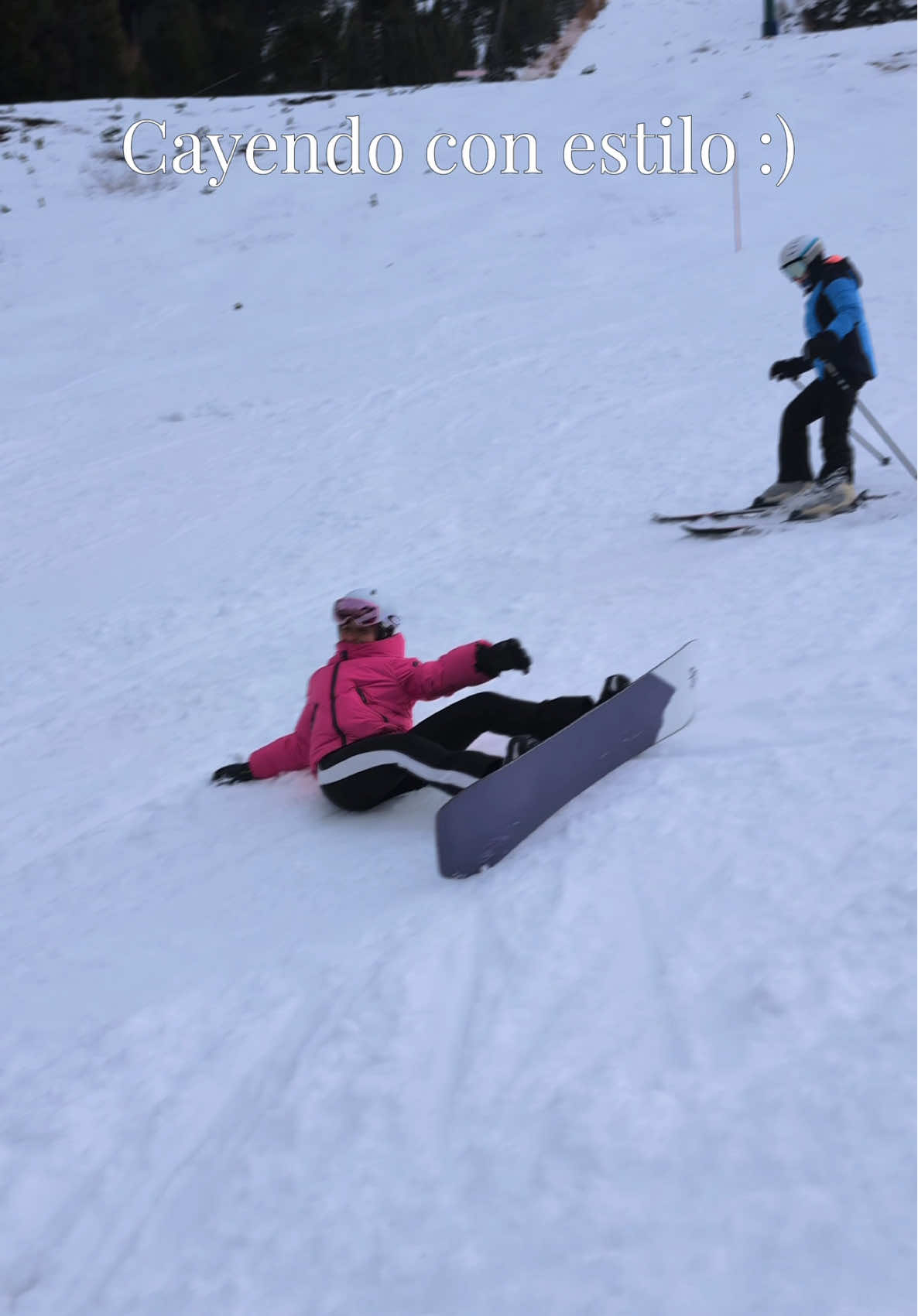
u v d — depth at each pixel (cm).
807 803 292
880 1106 192
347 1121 224
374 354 1256
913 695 347
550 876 289
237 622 642
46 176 2214
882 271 1223
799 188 1666
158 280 1698
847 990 221
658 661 439
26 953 325
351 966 275
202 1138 233
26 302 1673
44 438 1148
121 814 414
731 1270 171
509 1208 193
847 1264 167
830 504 601
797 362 605
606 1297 172
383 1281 187
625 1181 191
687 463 786
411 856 331
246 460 988
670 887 271
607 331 1194
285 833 367
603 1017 232
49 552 835
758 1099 201
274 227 1853
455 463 881
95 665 614
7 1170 237
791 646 418
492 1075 224
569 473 812
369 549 729
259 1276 196
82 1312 201
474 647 352
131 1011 282
